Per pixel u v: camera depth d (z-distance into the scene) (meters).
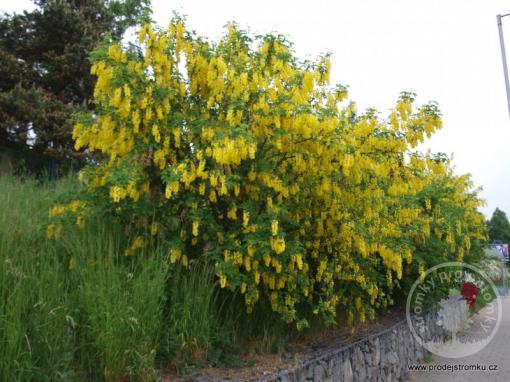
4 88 14.03
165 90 4.59
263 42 4.99
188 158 4.53
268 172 4.87
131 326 3.71
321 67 5.10
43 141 12.72
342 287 6.35
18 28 14.19
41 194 6.61
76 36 14.11
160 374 4.04
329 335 6.60
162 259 4.37
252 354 5.02
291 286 4.98
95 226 4.74
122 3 8.02
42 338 3.32
